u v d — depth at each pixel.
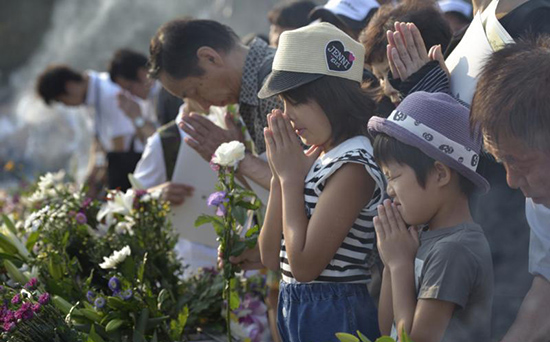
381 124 2.54
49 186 4.27
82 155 10.62
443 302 2.35
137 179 4.34
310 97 2.91
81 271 3.89
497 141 2.18
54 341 2.98
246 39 5.24
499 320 2.72
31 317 2.97
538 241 2.42
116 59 6.87
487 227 2.79
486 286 2.42
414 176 2.48
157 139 4.48
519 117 2.10
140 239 3.89
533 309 2.39
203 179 4.36
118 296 3.35
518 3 2.84
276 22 4.98
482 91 2.23
